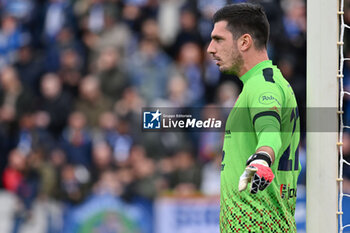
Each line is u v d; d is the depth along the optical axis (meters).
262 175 8.07
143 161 31.67
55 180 31.14
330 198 10.56
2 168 32.78
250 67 9.98
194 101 36.69
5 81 37.34
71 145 32.69
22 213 30.91
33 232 30.81
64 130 34.72
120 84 36.28
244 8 10.01
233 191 9.77
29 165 31.91
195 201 30.44
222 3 39.81
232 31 10.02
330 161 10.59
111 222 30.12
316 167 10.66
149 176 30.92
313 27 10.81
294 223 10.14
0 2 45.22
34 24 42.19
